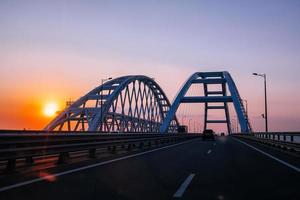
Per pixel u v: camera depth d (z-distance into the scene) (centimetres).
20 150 1156
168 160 1716
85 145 1697
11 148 1119
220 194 850
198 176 1155
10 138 1112
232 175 1179
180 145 3462
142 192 874
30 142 1213
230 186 962
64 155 1518
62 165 1432
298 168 1380
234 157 1912
